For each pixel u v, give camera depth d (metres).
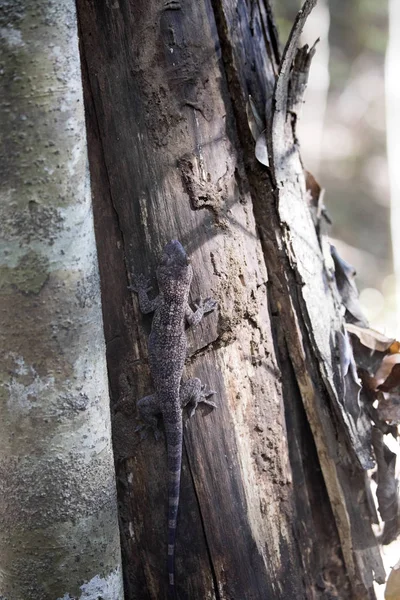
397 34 2.60
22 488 0.92
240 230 1.04
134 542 1.03
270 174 1.05
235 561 1.03
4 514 0.93
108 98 1.00
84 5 1.00
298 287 1.06
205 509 1.02
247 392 1.04
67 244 0.91
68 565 0.93
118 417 1.02
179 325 1.02
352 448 1.07
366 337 1.10
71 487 0.93
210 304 1.02
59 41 0.90
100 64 1.00
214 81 1.03
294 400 1.07
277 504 1.05
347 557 1.09
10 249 0.91
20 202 0.90
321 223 1.13
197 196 1.02
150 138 1.01
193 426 1.02
